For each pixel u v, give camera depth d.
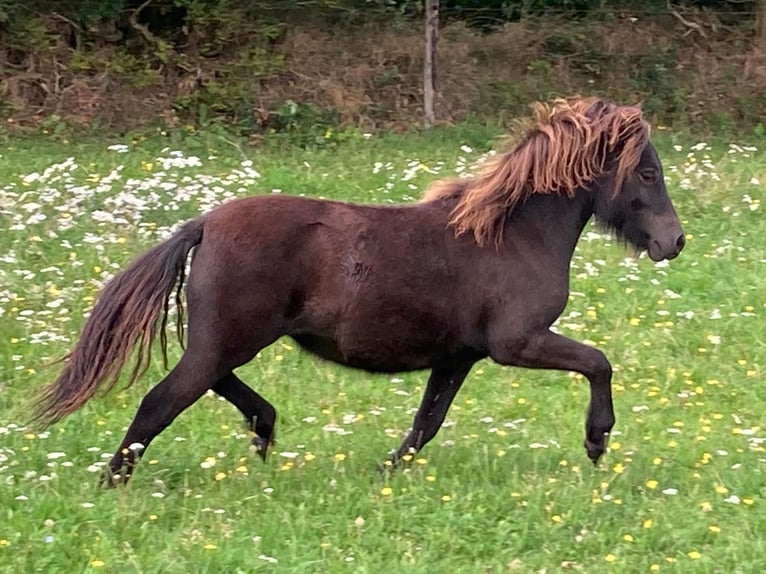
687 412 7.39
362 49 18.12
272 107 16.73
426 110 16.92
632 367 8.12
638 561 5.19
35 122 16.17
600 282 9.59
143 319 5.78
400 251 5.89
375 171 13.03
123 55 17.17
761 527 5.56
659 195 6.23
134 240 9.93
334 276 5.80
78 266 9.32
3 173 12.58
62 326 8.33
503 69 18.30
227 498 5.73
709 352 8.44
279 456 6.39
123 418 7.05
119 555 5.04
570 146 6.07
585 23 19.25
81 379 5.77
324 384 7.73
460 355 6.14
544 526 5.44
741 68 18.64
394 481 5.94
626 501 5.79
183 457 6.39
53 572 4.89
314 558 5.09
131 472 5.84
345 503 5.65
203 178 11.85
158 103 16.75
